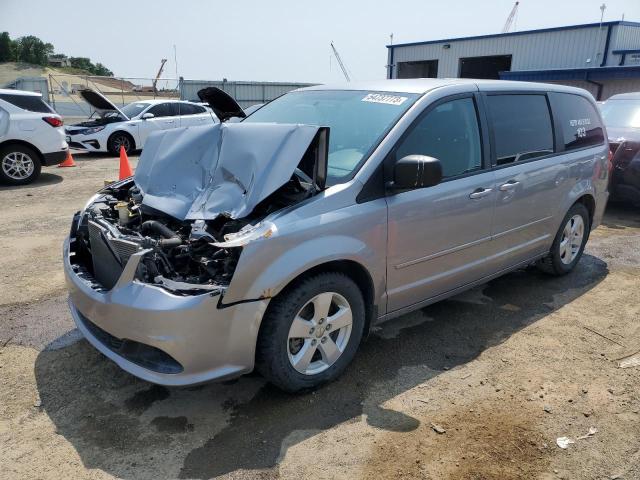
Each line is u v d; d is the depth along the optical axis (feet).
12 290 15.74
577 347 12.69
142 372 9.34
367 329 11.54
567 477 8.57
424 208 11.50
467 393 10.78
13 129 32.19
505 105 13.92
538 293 15.92
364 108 12.32
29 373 11.27
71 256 11.85
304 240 9.64
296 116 13.33
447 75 99.76
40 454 8.91
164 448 9.10
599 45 78.64
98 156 48.29
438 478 8.50
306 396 10.57
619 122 27.71
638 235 22.48
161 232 10.53
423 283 12.14
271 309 9.67
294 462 8.80
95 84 87.76
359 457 8.93
